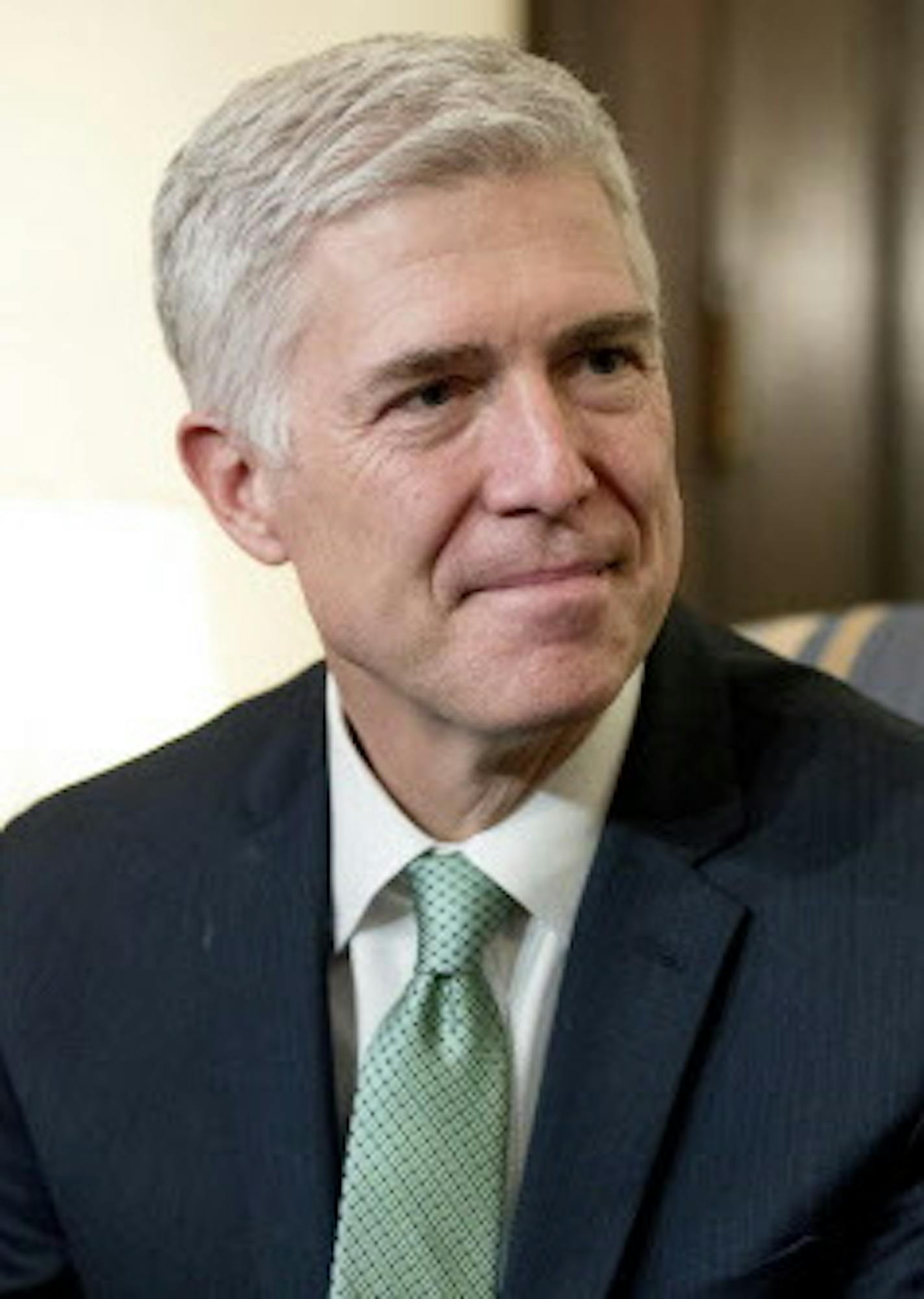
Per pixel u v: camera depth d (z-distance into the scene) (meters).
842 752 3.26
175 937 3.42
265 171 2.84
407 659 2.90
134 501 6.25
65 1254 3.56
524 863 3.09
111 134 6.43
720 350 7.05
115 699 5.39
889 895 3.03
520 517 2.76
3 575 5.39
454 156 2.71
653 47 6.97
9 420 6.40
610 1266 2.92
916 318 7.02
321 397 2.87
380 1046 3.05
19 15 6.29
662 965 3.05
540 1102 3.01
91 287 6.45
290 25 6.59
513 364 2.76
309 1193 3.11
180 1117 3.30
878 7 6.89
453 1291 2.94
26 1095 3.44
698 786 3.20
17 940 3.58
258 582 6.36
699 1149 2.97
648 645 3.00
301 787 3.47
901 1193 2.93
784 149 7.00
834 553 7.16
